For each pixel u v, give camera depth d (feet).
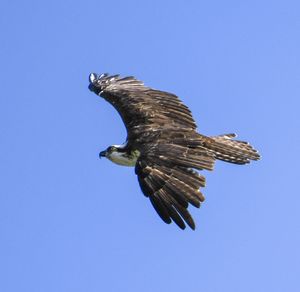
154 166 51.70
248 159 58.54
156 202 50.72
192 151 52.80
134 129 56.59
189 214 50.06
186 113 58.29
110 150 56.75
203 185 50.72
